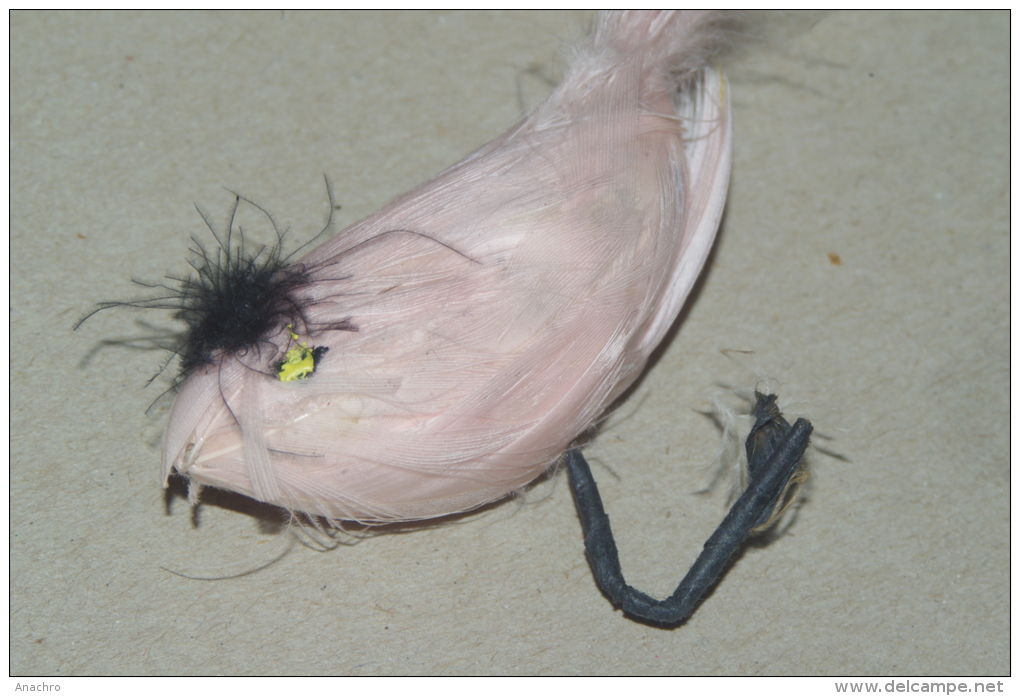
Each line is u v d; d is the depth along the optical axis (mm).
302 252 220
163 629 207
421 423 197
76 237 219
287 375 196
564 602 210
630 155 203
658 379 219
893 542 214
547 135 204
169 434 198
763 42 222
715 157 212
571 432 203
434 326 197
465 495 202
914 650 210
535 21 235
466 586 210
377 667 207
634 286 201
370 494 199
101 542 209
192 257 219
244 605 208
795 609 211
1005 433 219
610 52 209
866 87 235
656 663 208
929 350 223
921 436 219
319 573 209
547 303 198
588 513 207
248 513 210
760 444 207
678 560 212
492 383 197
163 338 215
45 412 213
